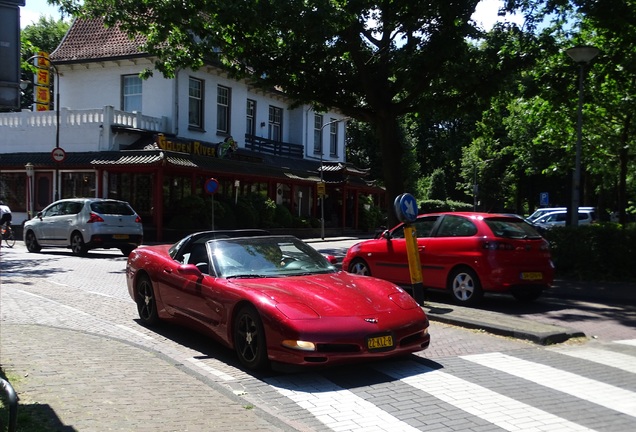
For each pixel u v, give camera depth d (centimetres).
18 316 865
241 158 3067
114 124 2578
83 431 412
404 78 1667
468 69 1652
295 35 1580
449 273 1061
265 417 473
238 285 650
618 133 2091
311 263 745
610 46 1788
